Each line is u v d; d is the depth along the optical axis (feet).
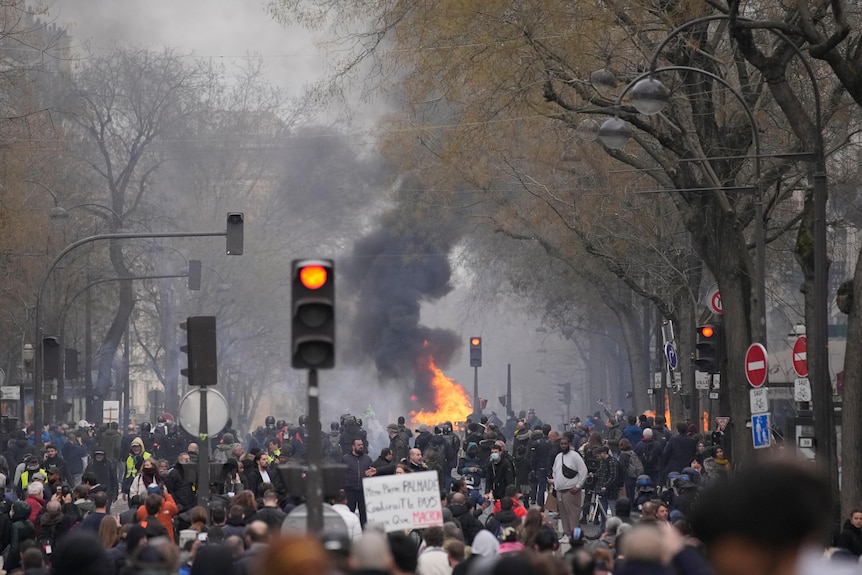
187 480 205.36
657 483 332.80
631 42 263.49
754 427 219.41
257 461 242.58
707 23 252.42
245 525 166.40
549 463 338.13
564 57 253.03
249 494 173.27
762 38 269.23
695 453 312.09
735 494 31.86
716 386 332.60
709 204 265.54
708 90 262.06
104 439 383.86
